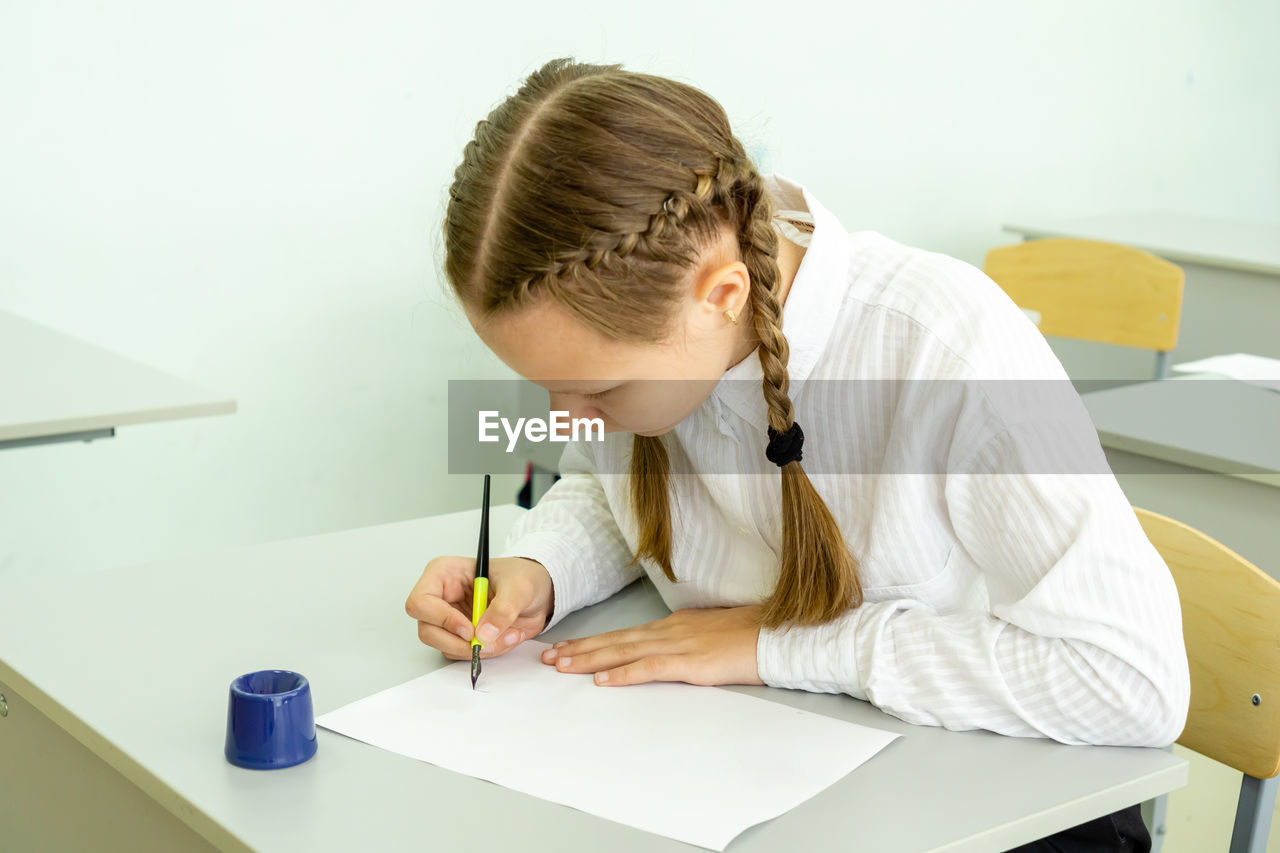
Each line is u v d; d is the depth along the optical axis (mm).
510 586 984
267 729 746
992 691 818
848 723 833
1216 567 987
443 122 2404
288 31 2178
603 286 760
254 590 1057
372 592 1061
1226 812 1608
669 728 821
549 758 773
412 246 2428
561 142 761
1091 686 796
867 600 962
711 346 832
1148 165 3854
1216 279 2912
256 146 2191
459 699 860
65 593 1040
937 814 716
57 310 2053
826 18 2910
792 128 2930
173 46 2062
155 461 2203
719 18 2729
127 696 848
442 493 2586
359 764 761
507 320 789
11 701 955
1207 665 995
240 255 2221
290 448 2365
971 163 3352
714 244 802
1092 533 807
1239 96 4051
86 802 891
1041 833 724
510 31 2441
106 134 2033
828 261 910
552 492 1185
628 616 1062
